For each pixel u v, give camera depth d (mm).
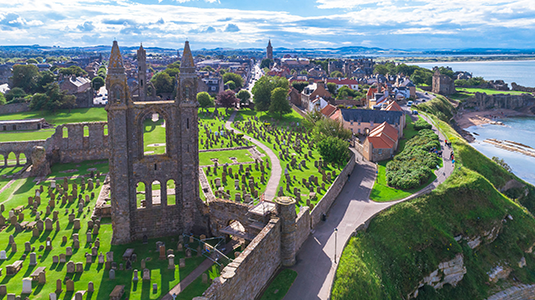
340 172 99750
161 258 58406
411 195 89750
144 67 187625
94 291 49781
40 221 67500
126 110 61188
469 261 81188
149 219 65562
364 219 77688
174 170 65875
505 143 186125
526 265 87125
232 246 62781
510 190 117125
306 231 68625
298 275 56938
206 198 75438
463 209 89562
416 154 115750
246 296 48000
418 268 73375
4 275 53156
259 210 60938
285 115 199750
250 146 131750
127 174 62250
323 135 128625
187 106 63875
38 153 98438
